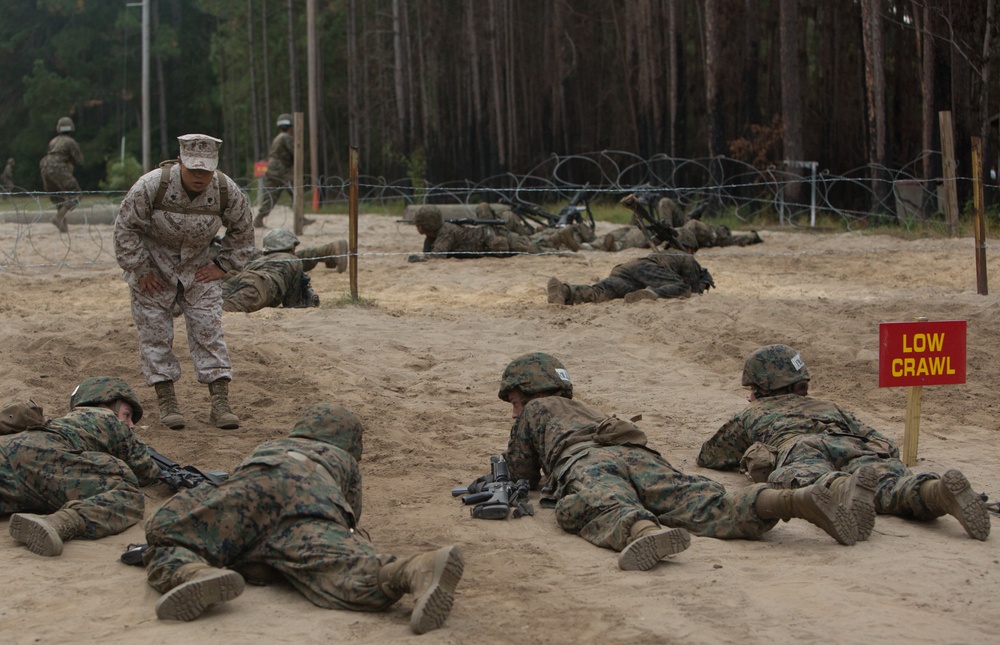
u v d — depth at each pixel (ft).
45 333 37.86
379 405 32.27
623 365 38.60
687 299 48.39
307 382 33.83
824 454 22.85
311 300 46.85
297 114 79.30
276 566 16.97
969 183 92.38
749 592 17.60
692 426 31.04
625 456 21.68
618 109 172.86
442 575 15.46
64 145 85.92
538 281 55.67
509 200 73.56
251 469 17.56
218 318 29.32
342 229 90.12
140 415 24.20
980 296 49.67
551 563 19.08
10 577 17.92
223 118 252.21
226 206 28.37
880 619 16.39
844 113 137.39
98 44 250.57
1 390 30.58
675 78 132.36
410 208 90.68
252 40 208.03
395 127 188.24
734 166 127.44
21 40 254.27
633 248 70.23
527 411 23.45
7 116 250.57
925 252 68.03
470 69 173.17
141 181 27.61
